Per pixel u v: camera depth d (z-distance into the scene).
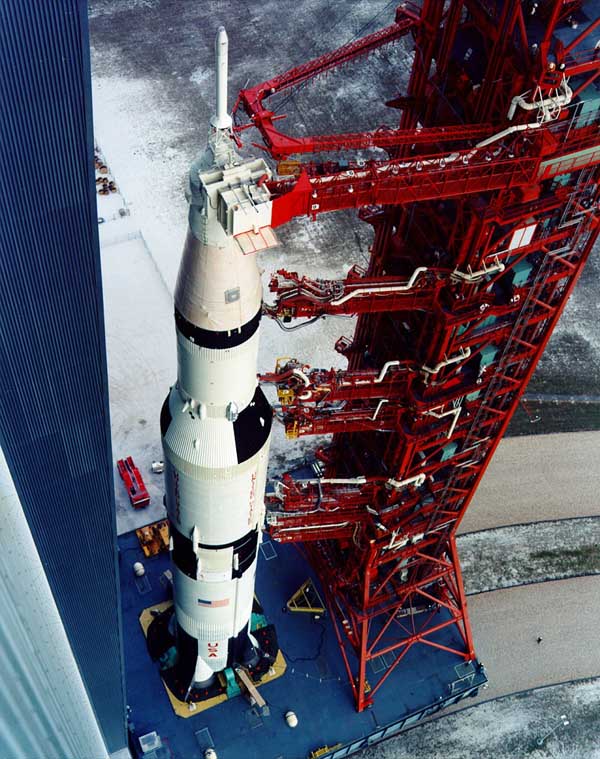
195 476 37.81
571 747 53.47
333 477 55.25
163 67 95.62
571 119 33.28
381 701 52.75
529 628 58.19
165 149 87.12
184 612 47.22
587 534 63.44
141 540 58.22
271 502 47.50
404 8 37.22
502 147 33.66
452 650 54.09
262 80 93.81
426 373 40.97
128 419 67.00
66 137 26.67
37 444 33.81
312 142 33.19
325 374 41.50
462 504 50.66
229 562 42.94
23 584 30.92
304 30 100.38
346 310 38.34
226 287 31.36
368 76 95.50
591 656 57.19
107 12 101.94
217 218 29.77
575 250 39.34
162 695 52.12
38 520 36.66
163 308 74.06
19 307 30.14
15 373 31.50
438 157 33.53
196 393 35.66
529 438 68.88
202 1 103.56
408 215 40.16
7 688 28.73
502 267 37.47
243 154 87.12
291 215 32.44
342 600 54.28
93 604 41.19
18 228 27.92
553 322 41.44
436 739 53.38
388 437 47.16
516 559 61.69
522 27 30.70
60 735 36.28
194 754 50.06
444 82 36.38
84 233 29.09
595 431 69.69
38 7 23.78
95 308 31.12
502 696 55.28
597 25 31.58
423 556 52.22
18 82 24.83
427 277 37.94
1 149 26.27
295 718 51.44
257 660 53.19
